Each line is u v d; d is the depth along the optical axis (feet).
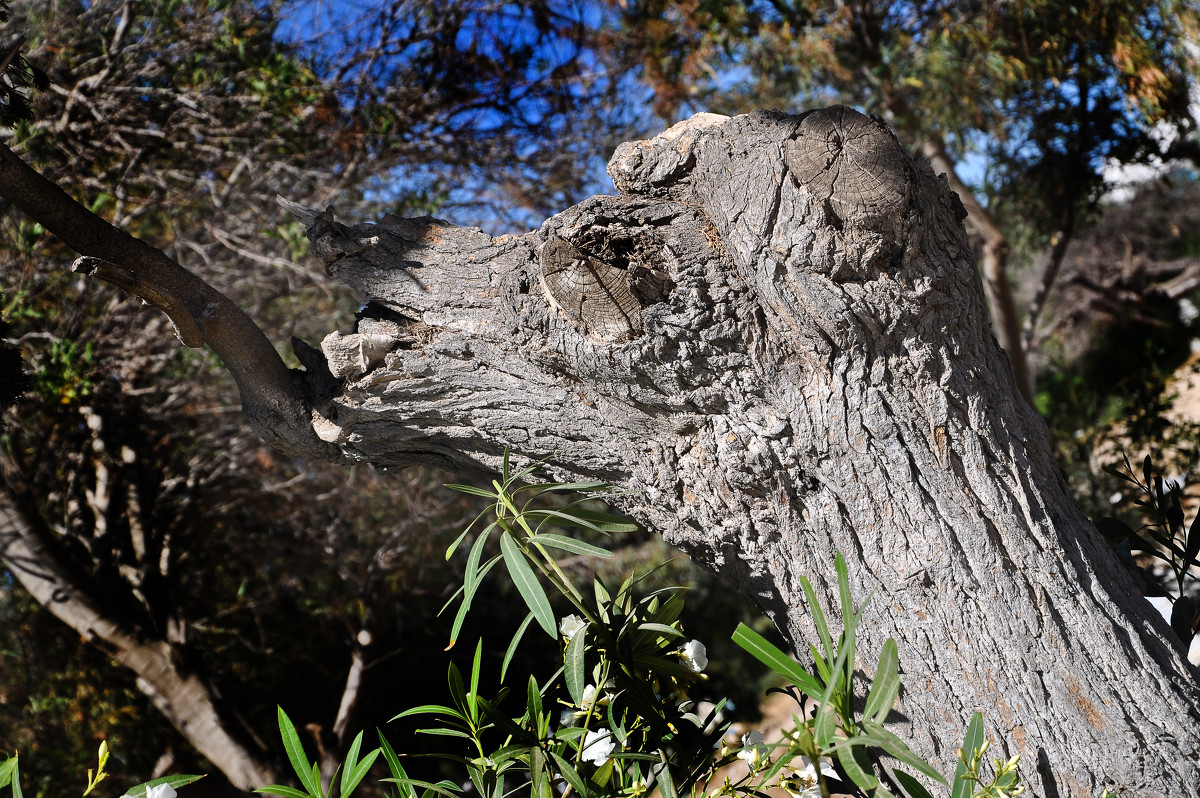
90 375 15.03
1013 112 22.24
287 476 20.45
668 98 18.66
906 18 20.88
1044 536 5.06
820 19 19.84
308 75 15.02
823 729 3.85
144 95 15.06
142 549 18.51
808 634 5.55
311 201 16.40
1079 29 18.89
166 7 15.02
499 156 17.28
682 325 5.21
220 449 19.74
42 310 14.83
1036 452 5.67
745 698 24.98
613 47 17.75
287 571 22.16
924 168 5.42
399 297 6.05
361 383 6.06
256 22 15.58
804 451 5.29
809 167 4.95
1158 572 10.44
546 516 5.29
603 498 5.98
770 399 5.37
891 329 5.08
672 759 5.37
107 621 17.49
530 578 4.81
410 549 21.77
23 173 5.60
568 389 5.77
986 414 5.27
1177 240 43.37
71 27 14.89
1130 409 18.56
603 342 5.34
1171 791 4.48
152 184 15.87
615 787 5.24
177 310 5.78
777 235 4.98
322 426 6.48
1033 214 24.56
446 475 20.81
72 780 19.17
